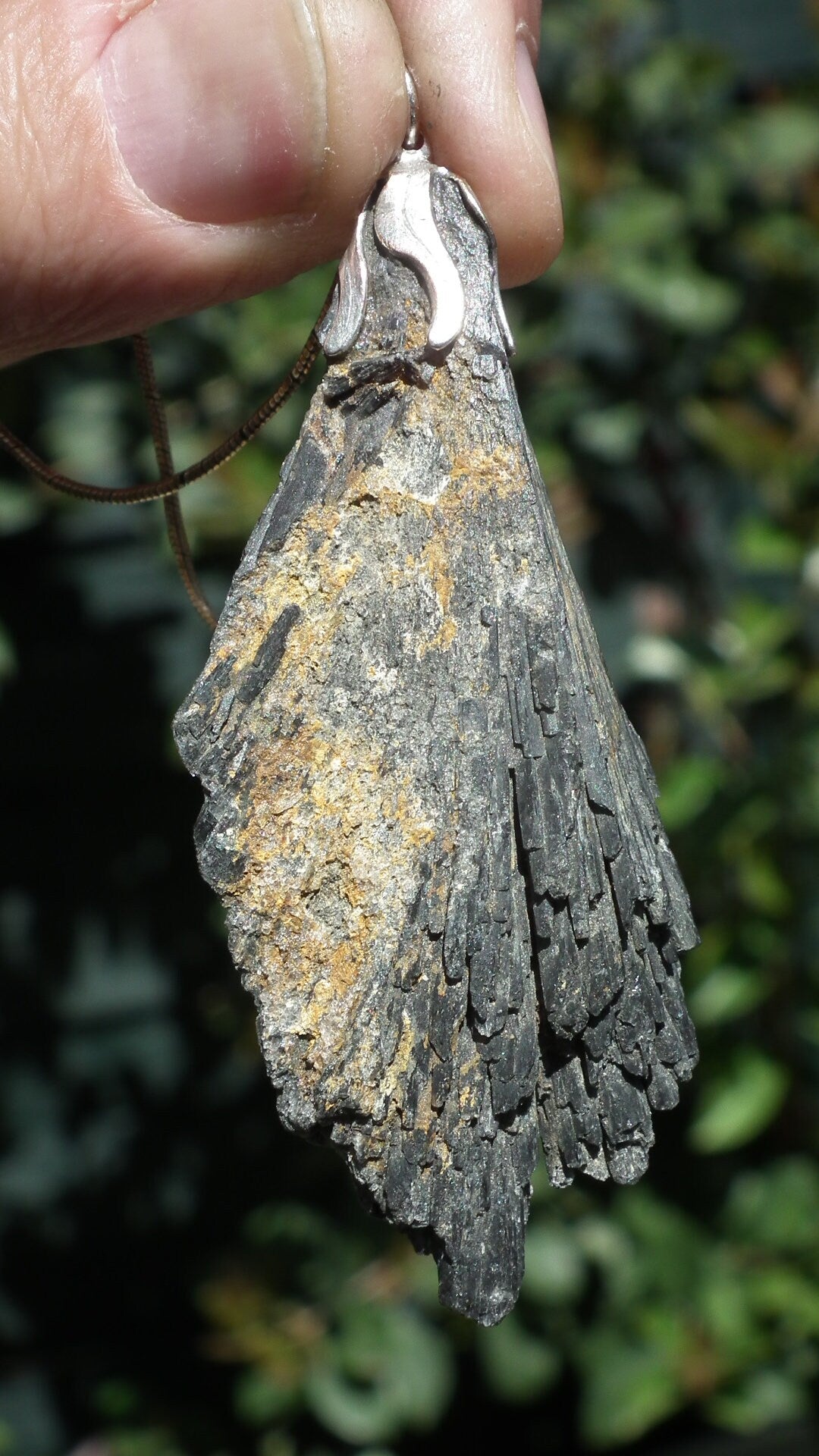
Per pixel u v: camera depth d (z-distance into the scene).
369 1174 0.21
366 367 0.21
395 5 0.22
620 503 0.35
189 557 0.24
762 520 0.31
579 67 0.32
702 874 0.30
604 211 0.31
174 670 0.36
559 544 0.22
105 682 0.36
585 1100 0.21
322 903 0.21
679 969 0.22
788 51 0.38
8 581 0.35
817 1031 0.31
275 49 0.22
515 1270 0.21
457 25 0.22
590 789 0.21
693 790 0.29
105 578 0.36
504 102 0.22
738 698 0.30
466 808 0.21
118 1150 0.37
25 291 0.23
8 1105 0.37
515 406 0.22
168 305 0.23
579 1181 0.33
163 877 0.37
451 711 0.21
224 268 0.23
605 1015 0.21
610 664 0.36
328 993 0.21
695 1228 0.32
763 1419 0.31
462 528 0.21
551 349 0.33
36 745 0.36
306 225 0.23
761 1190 0.32
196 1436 0.35
